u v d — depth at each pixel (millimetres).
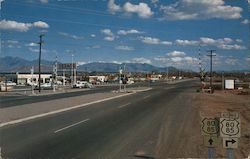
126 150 12227
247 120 22562
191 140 14234
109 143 13500
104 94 54000
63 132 16234
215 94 55719
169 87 89562
